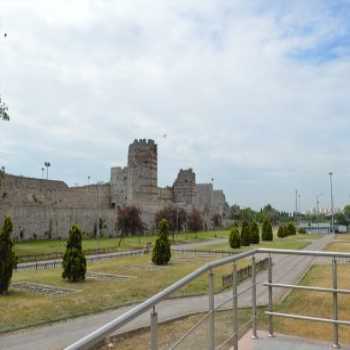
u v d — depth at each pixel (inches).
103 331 95.3
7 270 721.0
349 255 202.2
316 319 213.6
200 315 442.3
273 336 233.8
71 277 854.5
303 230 3316.9
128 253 1635.1
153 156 4653.1
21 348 410.9
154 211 3563.0
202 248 1854.1
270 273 233.1
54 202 2844.5
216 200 5664.4
